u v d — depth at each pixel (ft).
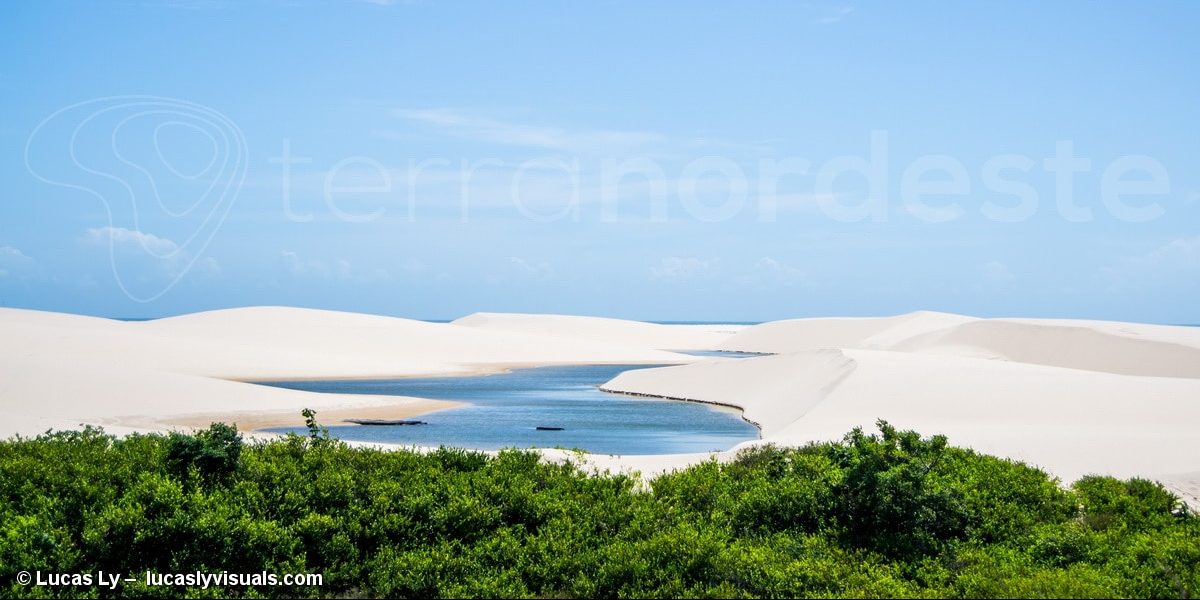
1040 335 234.38
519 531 35.63
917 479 36.42
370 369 220.23
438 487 38.01
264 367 206.08
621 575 31.35
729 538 35.60
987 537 36.68
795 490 38.17
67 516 32.86
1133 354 202.69
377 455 43.27
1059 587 29.27
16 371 120.26
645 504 38.78
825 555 33.60
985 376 120.47
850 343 384.88
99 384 120.67
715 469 46.93
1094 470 58.75
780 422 117.91
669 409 142.72
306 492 36.50
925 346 264.72
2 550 29.40
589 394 172.24
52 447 43.50
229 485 36.86
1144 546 34.32
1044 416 96.99
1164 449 66.44
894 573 32.12
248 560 31.09
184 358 206.28
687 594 29.89
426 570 31.55
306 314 334.44
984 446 70.90
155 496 32.91
